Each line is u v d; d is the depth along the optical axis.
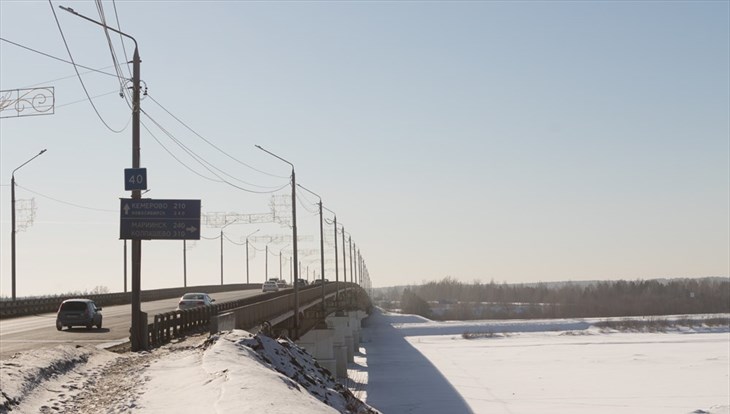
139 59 29.84
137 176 29.89
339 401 24.23
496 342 122.88
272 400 14.52
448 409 51.91
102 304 75.50
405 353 103.38
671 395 57.34
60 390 18.98
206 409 14.23
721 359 84.44
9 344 31.94
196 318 38.69
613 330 144.88
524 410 51.19
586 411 50.41
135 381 20.00
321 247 68.62
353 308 108.56
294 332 51.84
